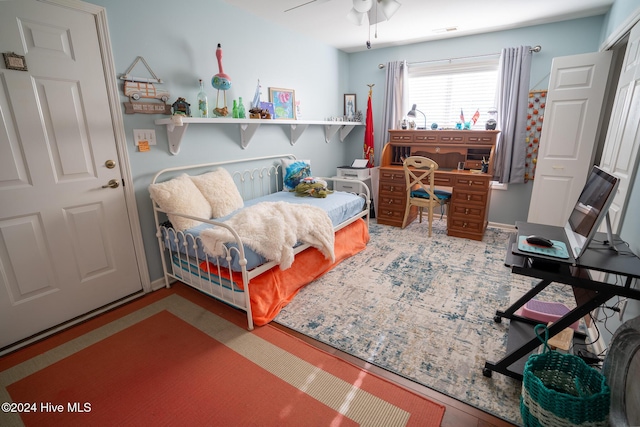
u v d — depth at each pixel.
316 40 3.98
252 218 2.27
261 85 3.28
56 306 2.03
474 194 3.49
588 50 3.29
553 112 3.20
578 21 3.27
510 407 1.44
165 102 2.42
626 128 1.99
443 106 4.23
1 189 1.75
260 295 2.12
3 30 1.67
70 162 2.00
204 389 1.56
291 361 1.74
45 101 1.86
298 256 2.49
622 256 1.38
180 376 1.64
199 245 2.18
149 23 2.28
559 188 3.30
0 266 1.79
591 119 3.04
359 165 4.35
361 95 4.70
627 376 1.21
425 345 1.86
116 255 2.29
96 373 1.67
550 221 3.42
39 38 1.79
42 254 1.94
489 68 3.83
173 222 2.27
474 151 3.90
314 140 4.20
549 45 3.44
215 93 2.81
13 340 1.88
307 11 3.02
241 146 3.15
